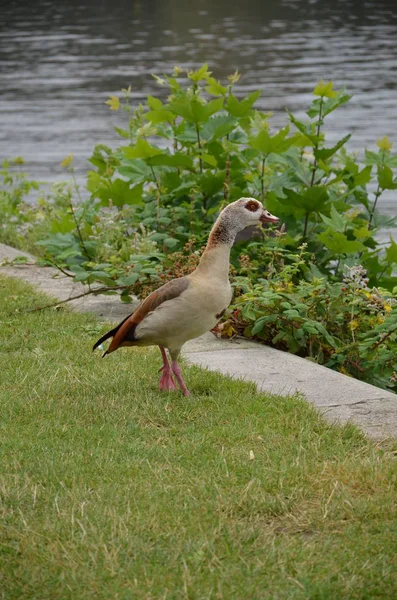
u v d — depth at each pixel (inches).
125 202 666.2
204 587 261.7
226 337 511.8
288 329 501.4
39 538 284.7
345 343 510.0
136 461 338.0
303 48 2253.9
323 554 280.1
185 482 323.6
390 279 613.9
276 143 618.5
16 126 1488.7
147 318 391.2
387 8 3115.2
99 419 382.6
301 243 638.5
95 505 304.3
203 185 657.6
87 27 2696.9
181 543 282.2
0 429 368.5
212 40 2397.9
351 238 645.9
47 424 373.4
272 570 270.1
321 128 1408.7
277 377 442.3
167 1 3339.1
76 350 471.5
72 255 639.1
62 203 830.5
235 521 297.1
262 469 331.3
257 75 1862.7
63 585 262.1
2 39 2501.2
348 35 2502.5
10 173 1186.6
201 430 371.2
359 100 1631.4
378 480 322.0
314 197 614.2
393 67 1971.0
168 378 415.5
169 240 607.2
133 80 1839.3
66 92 1752.0
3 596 259.0
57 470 330.3
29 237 788.6
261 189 654.5
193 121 664.4
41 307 545.3
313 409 391.9
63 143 1368.1
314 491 317.1
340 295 510.0
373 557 278.7
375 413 393.4
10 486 316.8
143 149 645.9
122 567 270.8
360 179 669.3
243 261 565.3
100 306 567.2
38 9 3152.1
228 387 420.2
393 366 480.1
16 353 466.9
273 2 3361.2
